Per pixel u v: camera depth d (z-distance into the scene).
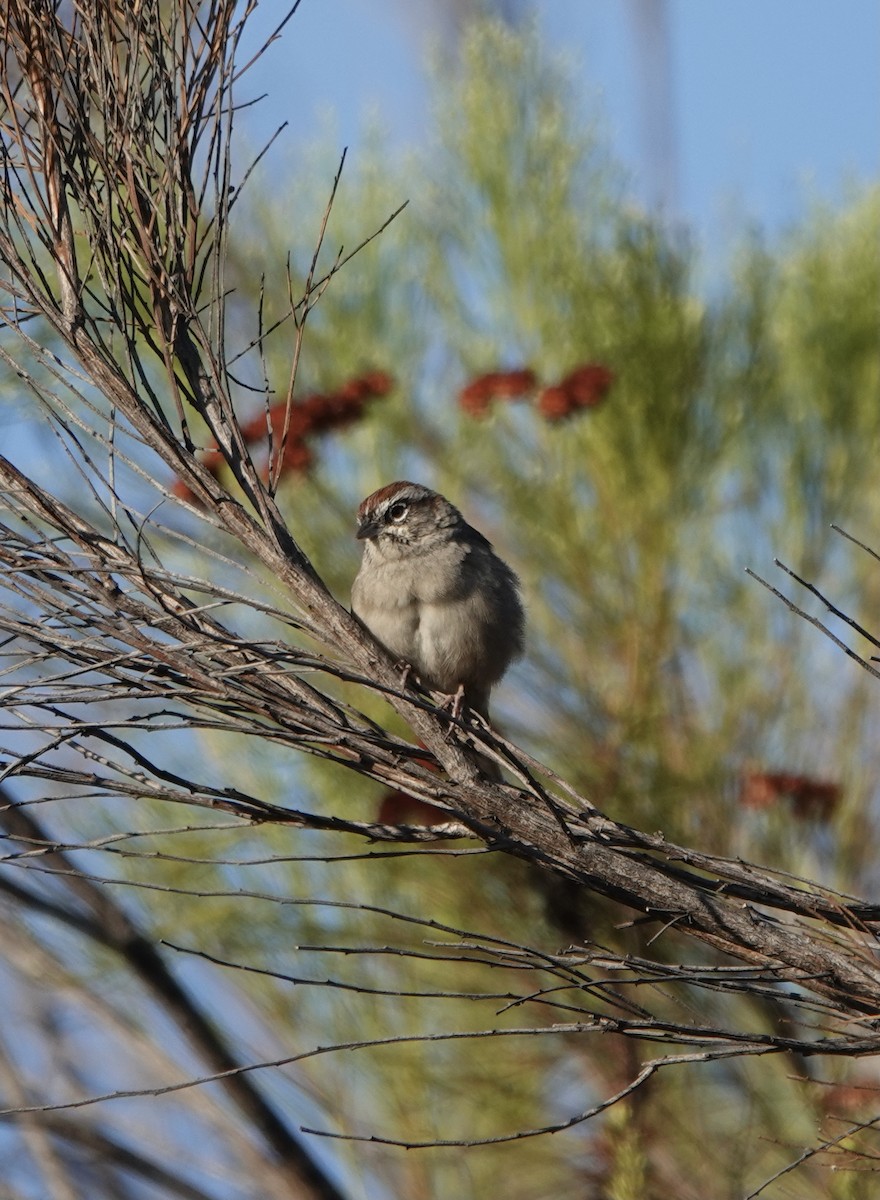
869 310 9.19
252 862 4.64
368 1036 7.86
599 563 8.59
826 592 8.66
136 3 5.28
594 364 8.67
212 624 5.34
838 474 8.79
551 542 8.69
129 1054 7.91
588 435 8.77
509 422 9.12
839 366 9.04
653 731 8.12
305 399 8.92
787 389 9.12
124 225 5.35
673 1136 7.45
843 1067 6.85
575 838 5.29
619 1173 6.69
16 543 5.06
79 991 7.83
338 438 9.14
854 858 7.95
